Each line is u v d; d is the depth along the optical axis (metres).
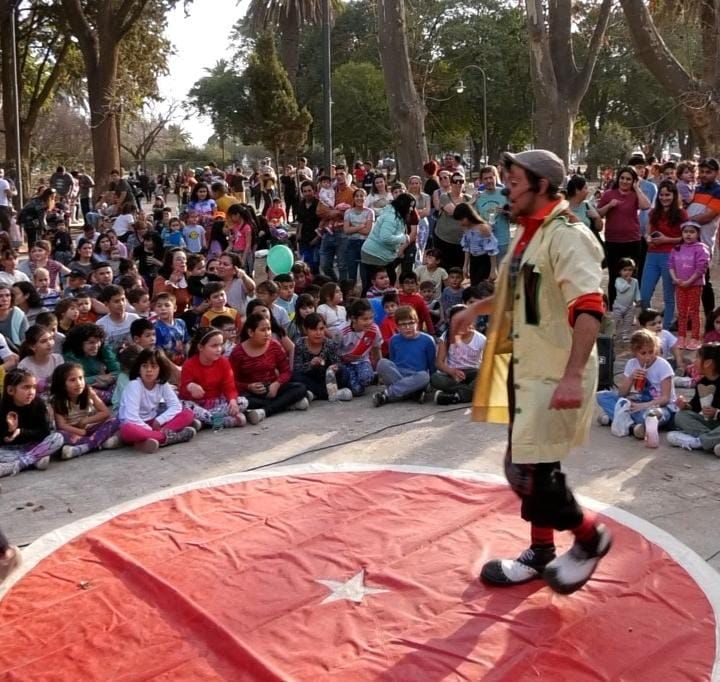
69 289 8.98
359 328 7.48
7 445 5.72
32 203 16.73
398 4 13.80
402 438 6.07
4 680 3.19
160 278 9.53
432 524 4.41
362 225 10.95
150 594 3.77
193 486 5.09
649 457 5.52
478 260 10.08
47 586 3.89
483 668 3.15
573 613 3.50
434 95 42.09
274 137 34.97
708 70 15.12
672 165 11.18
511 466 3.53
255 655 3.24
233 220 11.93
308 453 5.80
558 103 14.08
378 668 3.16
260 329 6.79
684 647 3.25
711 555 4.09
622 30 33.56
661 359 6.07
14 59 22.28
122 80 27.00
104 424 6.07
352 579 3.84
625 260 9.00
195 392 6.47
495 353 3.63
